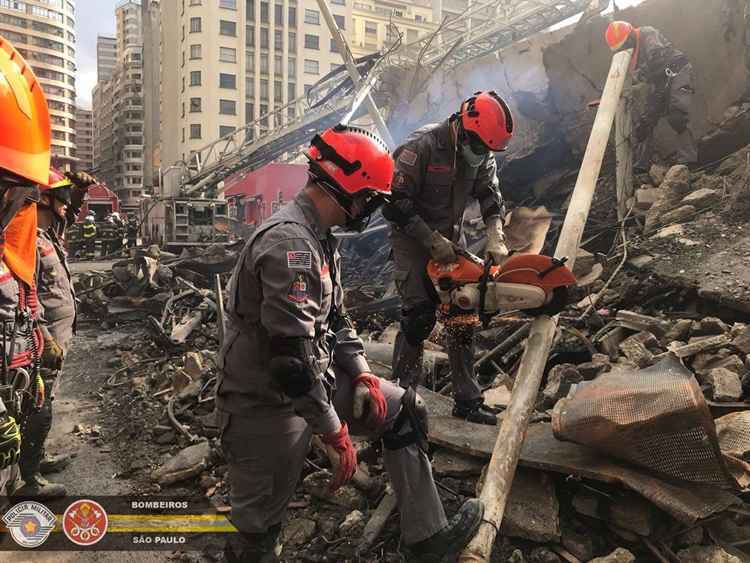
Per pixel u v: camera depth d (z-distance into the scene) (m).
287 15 62.47
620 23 5.15
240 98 60.69
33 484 3.07
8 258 2.15
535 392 2.73
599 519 2.44
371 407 2.07
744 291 3.85
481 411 3.13
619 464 2.40
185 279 9.23
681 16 6.89
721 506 2.19
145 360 5.70
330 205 1.88
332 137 1.85
